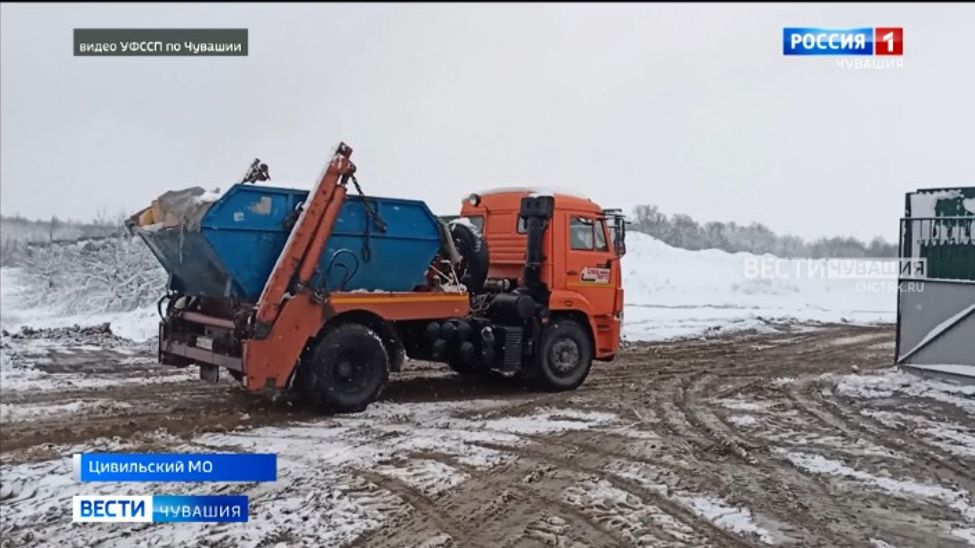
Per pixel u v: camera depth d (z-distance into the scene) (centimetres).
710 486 678
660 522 589
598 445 820
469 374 1302
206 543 548
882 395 1111
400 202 1010
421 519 594
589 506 625
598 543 548
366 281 998
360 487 667
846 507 627
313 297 924
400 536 561
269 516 599
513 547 541
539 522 589
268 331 895
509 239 1201
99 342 1650
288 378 910
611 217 1223
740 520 593
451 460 755
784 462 758
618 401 1075
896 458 774
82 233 2777
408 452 782
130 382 1158
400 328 1066
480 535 563
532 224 1139
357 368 967
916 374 1220
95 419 912
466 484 679
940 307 1186
